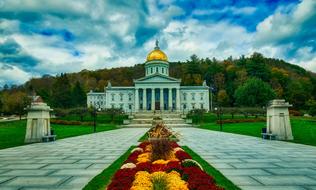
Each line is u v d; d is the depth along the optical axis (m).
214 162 12.00
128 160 10.55
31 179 9.13
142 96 102.38
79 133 35.06
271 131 23.75
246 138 25.12
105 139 25.95
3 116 94.50
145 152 12.75
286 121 22.84
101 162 12.49
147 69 98.69
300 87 96.38
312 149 16.30
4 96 99.19
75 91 116.44
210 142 21.50
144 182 6.55
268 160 12.41
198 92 103.88
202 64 156.88
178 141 22.00
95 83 163.38
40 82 159.88
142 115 73.25
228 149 16.73
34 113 23.31
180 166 8.48
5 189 7.93
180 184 6.39
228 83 126.12
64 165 11.77
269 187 7.77
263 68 118.81
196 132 35.44
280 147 17.45
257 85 83.56
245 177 9.02
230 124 52.41
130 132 38.09
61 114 70.62
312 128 34.88
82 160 13.10
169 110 91.38
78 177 9.41
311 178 8.84
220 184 8.00
